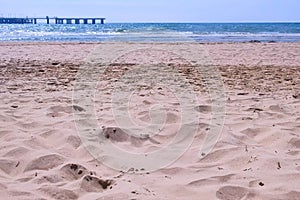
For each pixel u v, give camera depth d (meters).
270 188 2.65
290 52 14.13
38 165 3.06
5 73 8.16
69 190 2.61
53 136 3.75
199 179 2.80
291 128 4.05
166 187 2.69
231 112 4.75
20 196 2.50
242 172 2.95
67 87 6.57
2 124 4.09
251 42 19.80
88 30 44.59
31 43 18.31
